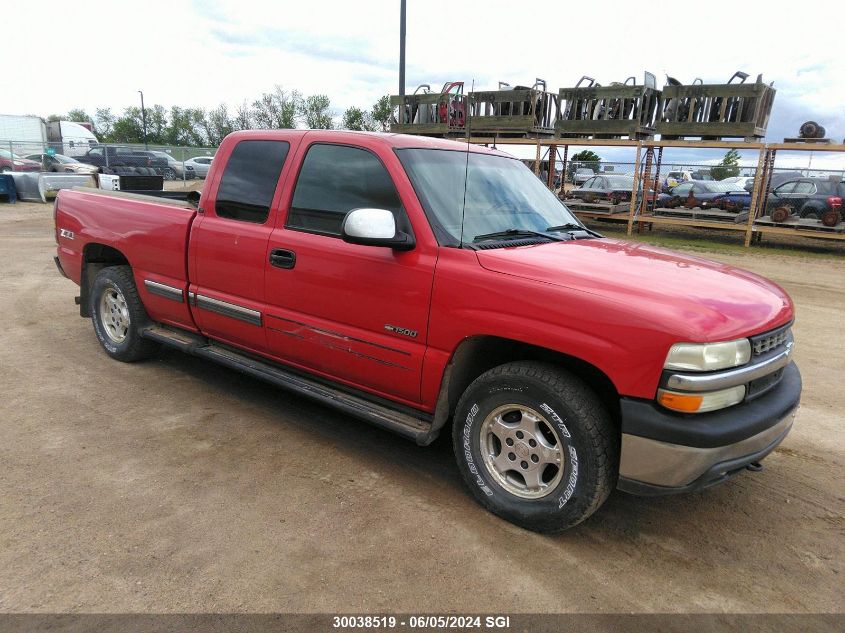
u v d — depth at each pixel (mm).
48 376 4766
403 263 3207
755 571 2801
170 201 4762
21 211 16938
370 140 3506
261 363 4168
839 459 3953
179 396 4508
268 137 3996
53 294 7527
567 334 2711
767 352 2840
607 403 2941
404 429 3283
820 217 14672
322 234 3590
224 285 4109
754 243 16062
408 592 2541
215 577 2570
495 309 2898
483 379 3039
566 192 19562
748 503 3393
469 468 3172
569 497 2803
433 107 16172
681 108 15055
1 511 2965
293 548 2787
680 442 2529
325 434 4000
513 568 2727
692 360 2484
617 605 2529
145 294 4711
